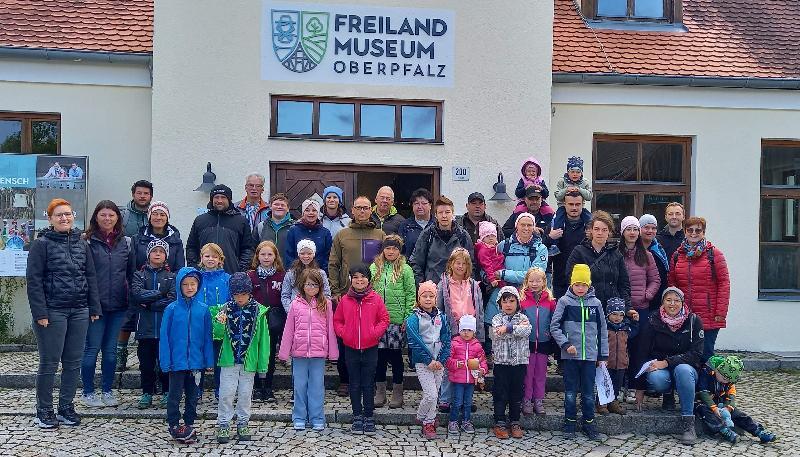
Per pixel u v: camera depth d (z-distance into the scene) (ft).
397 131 27.84
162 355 17.72
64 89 28.48
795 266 32.19
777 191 31.94
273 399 21.12
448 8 27.68
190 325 17.85
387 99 27.61
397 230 23.25
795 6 35.99
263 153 26.94
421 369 19.07
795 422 21.13
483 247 21.65
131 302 20.24
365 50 27.32
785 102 31.53
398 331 20.24
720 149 31.35
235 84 26.71
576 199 22.07
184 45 26.43
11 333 28.22
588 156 30.83
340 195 23.12
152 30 29.68
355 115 27.61
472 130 27.91
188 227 26.48
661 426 20.17
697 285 21.81
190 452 17.17
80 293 18.74
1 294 28.12
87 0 30.78
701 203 31.27
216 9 26.53
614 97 30.86
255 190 24.17
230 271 21.42
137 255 20.54
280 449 17.56
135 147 28.84
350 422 20.01
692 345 20.34
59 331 18.40
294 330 19.27
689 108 31.22
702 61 31.81
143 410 20.02
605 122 30.89
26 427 18.67
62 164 27.94
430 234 21.52
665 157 31.76
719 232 31.35
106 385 20.30
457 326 19.86
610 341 20.27
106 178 28.71
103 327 20.08
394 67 27.45
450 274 20.38
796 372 28.48
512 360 19.11
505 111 28.04
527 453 17.94
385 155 27.61
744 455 18.26
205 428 19.07
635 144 31.55
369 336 18.86
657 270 21.48
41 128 28.86
